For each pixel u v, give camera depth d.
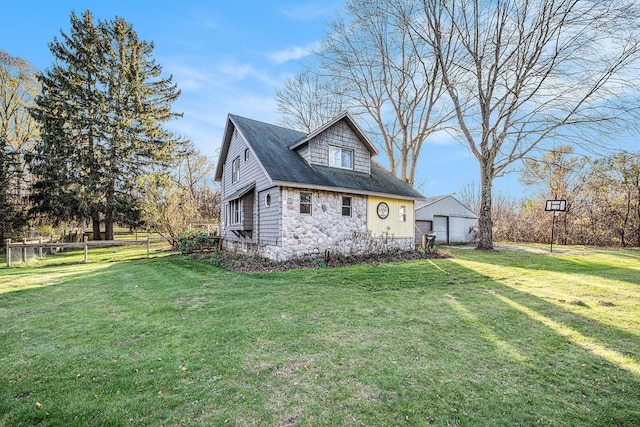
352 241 11.42
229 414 2.33
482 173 14.94
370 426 2.19
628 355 3.29
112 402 2.50
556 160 18.25
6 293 6.39
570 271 8.45
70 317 4.68
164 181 21.88
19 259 11.83
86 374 2.95
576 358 3.23
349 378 2.84
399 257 11.16
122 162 21.36
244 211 11.55
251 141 10.98
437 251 13.05
